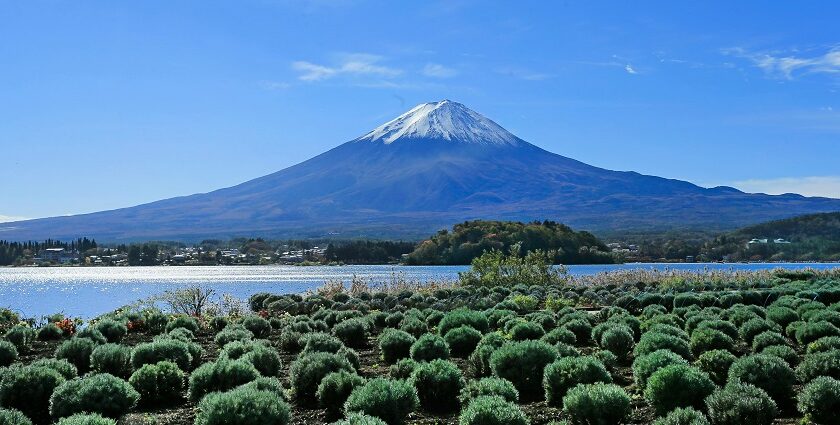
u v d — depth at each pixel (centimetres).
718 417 1053
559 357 1403
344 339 2061
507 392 1194
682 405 1131
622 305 3064
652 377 1175
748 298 3019
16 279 9544
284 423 1037
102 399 1170
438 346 1633
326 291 4006
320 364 1334
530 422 1132
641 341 1648
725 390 1093
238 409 1010
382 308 3198
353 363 1617
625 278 4397
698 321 2078
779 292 3105
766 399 1059
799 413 1169
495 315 2353
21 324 2216
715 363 1397
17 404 1218
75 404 1155
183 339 1897
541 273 4291
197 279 9019
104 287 7175
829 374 1302
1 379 1289
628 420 1126
